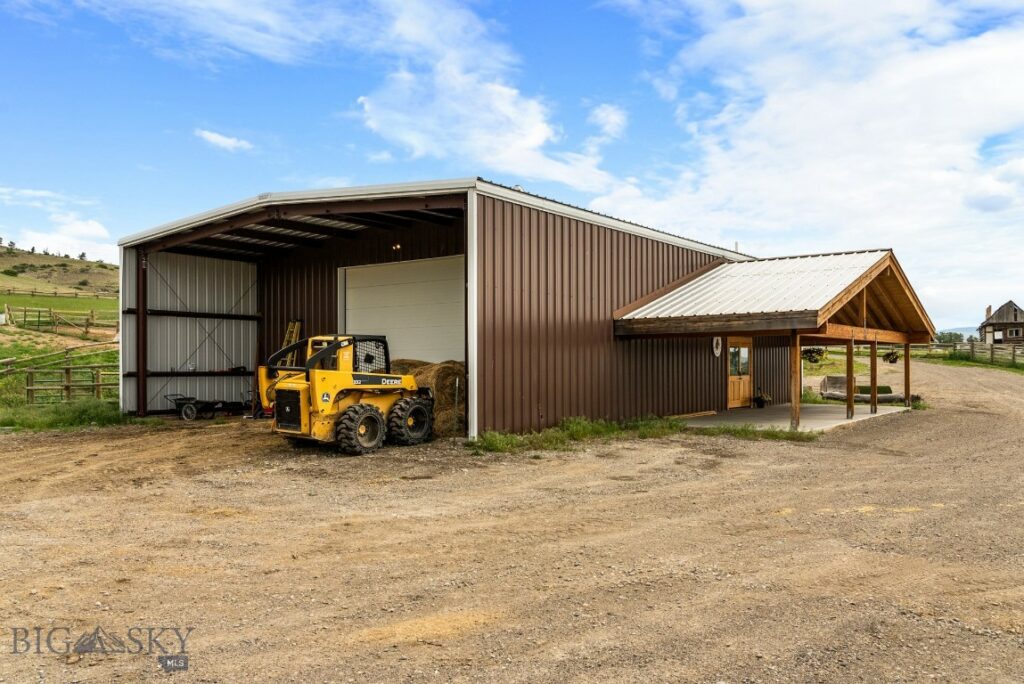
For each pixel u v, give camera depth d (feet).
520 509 23.17
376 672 11.50
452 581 15.99
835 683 11.09
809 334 44.62
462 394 40.24
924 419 52.37
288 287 57.16
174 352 53.83
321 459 32.55
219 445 36.91
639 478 28.78
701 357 58.49
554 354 43.01
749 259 65.10
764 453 35.68
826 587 15.60
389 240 51.24
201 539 19.47
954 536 19.83
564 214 43.88
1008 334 208.23
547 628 13.29
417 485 27.09
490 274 38.63
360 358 36.47
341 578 16.20
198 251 55.11
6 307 127.65
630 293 49.90
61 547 18.66
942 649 12.37
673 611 14.15
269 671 11.54
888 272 52.54
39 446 37.11
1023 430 45.65
